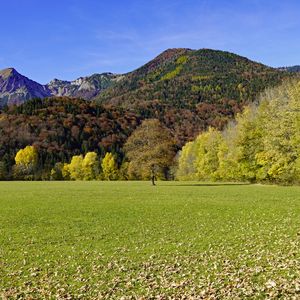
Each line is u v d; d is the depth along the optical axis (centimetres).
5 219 2788
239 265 1373
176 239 1941
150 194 5019
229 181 8900
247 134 7131
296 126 5400
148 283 1220
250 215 2731
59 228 2369
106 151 16088
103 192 5559
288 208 3033
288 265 1311
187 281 1217
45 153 15588
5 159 14825
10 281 1298
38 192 5712
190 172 10769
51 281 1282
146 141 7631
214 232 2106
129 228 2322
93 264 1486
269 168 6500
